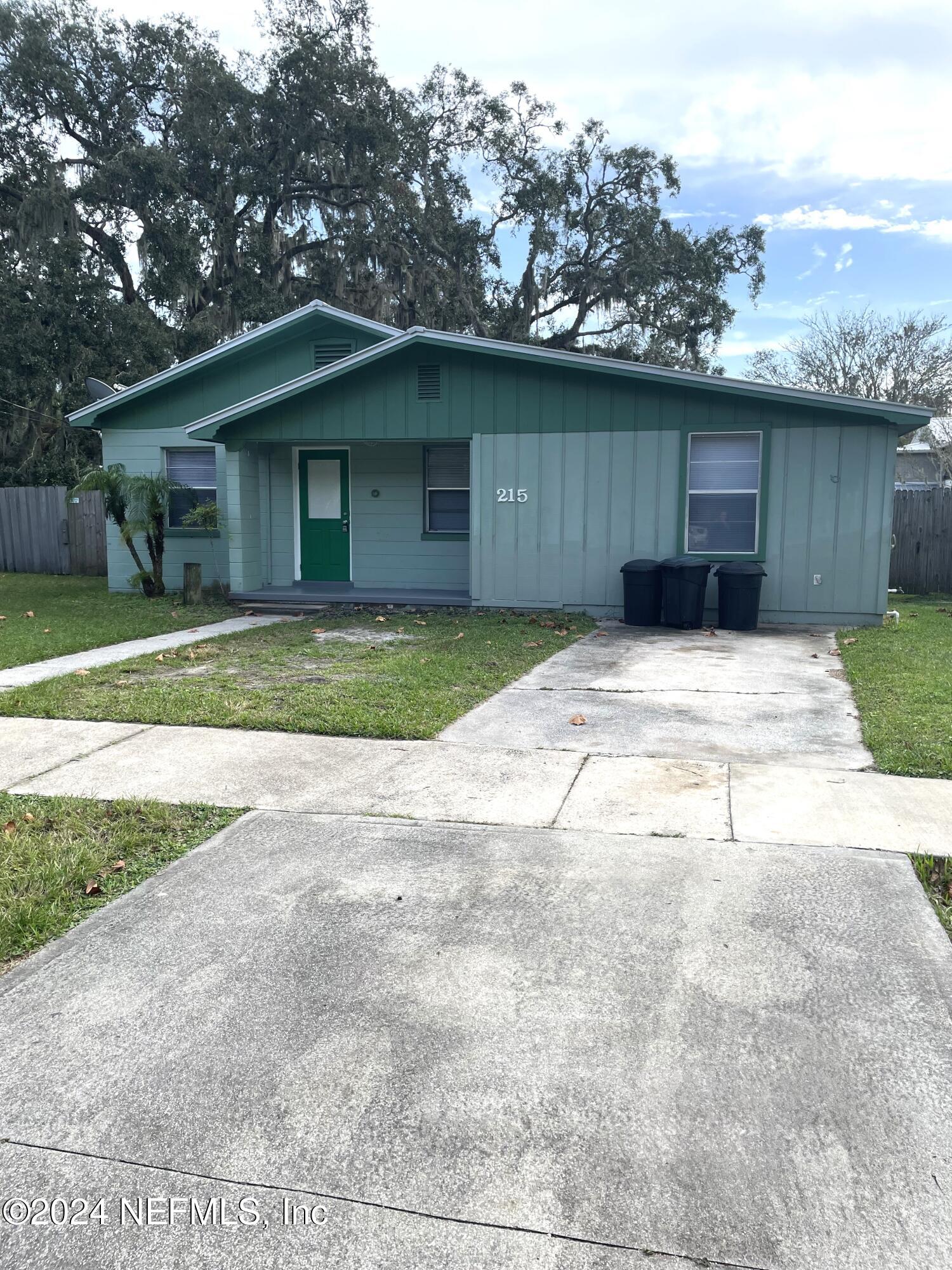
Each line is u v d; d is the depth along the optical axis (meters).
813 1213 2.13
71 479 25.61
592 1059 2.70
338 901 3.74
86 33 25.14
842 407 10.84
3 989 3.13
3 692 7.43
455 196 29.88
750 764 5.47
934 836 4.32
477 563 12.45
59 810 4.72
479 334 29.72
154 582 14.39
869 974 3.14
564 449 11.97
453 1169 2.28
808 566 11.34
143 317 23.88
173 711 6.71
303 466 14.34
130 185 24.16
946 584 16.06
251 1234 2.10
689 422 11.49
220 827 4.57
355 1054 2.74
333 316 13.76
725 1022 2.88
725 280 31.72
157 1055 2.75
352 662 8.67
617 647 9.73
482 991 3.06
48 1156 2.34
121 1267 2.02
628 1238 2.06
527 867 4.03
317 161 27.14
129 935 3.48
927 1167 2.27
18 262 23.30
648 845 4.27
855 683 7.57
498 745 5.93
